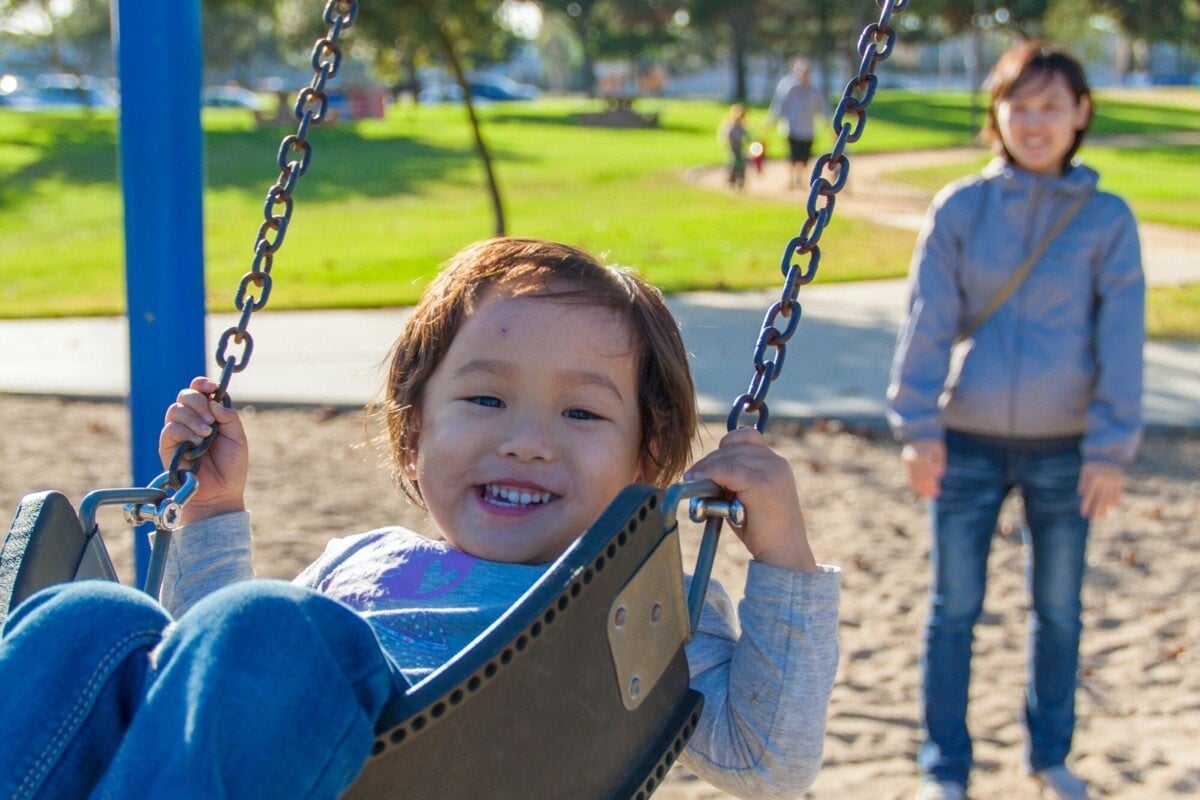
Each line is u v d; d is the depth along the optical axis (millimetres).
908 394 3354
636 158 28672
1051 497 3373
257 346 8961
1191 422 7129
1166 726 4031
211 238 15258
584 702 1495
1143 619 4812
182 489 1983
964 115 47062
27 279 12703
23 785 1342
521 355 1843
